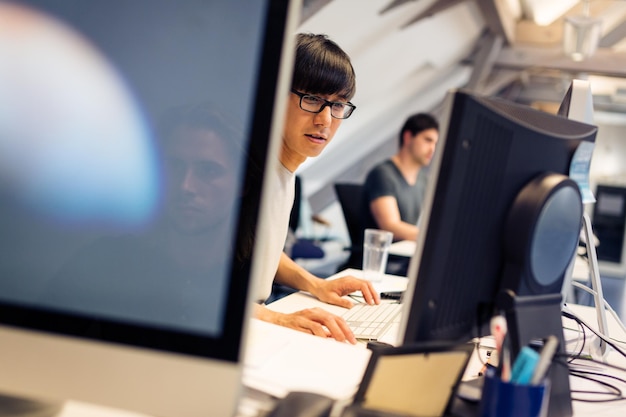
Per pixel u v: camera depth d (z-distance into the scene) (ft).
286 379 3.21
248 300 2.40
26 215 2.51
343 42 16.99
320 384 3.19
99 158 2.49
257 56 2.47
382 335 4.64
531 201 3.20
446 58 25.04
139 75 2.50
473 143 3.02
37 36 2.51
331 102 5.71
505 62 27.37
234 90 2.48
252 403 3.01
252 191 2.45
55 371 2.48
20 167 2.52
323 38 5.79
